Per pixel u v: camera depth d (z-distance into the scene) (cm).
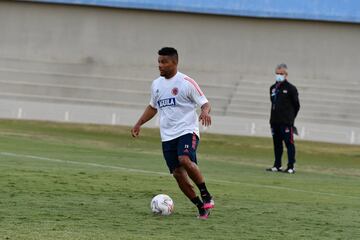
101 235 2270
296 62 13438
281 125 5203
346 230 2623
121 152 6181
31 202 2920
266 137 9931
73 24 13625
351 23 13312
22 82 12719
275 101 5216
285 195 3681
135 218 2653
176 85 2670
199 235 2362
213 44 13575
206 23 13575
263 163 6247
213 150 7600
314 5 13338
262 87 12694
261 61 13488
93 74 13012
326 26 13388
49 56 13600
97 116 11306
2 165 4262
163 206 2747
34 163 4562
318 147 8862
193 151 2667
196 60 13562
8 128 8694
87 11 13612
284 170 5359
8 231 2262
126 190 3459
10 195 3080
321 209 3194
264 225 2645
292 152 5253
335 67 13362
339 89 12662
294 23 13438
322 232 2553
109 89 12619
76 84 12738
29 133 7975
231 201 3297
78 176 3916
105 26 13625
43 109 11419
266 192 3769
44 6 13625
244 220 2739
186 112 2680
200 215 2728
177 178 2717
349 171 6091
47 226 2394
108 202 3038
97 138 8119
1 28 13625
